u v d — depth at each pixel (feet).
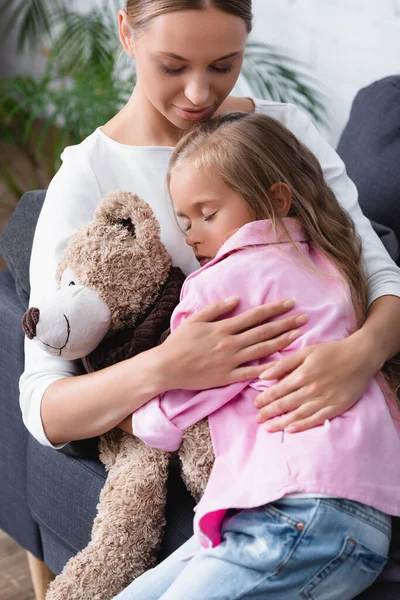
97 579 3.58
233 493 3.26
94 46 8.64
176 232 4.35
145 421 3.53
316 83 7.91
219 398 3.50
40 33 11.61
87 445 4.13
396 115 5.29
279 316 3.63
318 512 3.17
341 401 3.42
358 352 3.57
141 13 3.85
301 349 3.52
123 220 3.88
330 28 7.60
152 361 3.53
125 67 8.49
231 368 3.51
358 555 3.23
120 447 3.89
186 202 3.88
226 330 3.54
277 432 3.38
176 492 3.91
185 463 3.59
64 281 3.81
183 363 3.50
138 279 3.76
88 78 8.10
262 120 4.00
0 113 9.66
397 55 7.02
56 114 7.88
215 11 3.73
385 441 3.42
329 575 3.21
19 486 4.94
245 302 3.64
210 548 3.30
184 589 3.21
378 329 3.76
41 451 4.37
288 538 3.17
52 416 3.78
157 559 3.81
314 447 3.27
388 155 5.26
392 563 3.53
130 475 3.68
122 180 4.41
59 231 4.12
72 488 4.17
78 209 4.20
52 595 3.57
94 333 3.70
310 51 7.88
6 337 4.74
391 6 6.93
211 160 3.81
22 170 11.21
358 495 3.22
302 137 4.92
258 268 3.67
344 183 4.83
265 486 3.22
